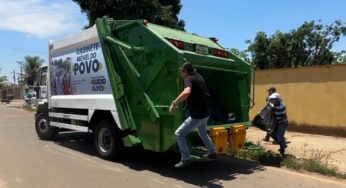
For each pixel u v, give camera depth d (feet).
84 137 42.80
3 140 41.29
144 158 31.40
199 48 28.17
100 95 31.17
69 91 35.63
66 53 35.99
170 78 25.55
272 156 30.91
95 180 24.81
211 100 31.42
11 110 108.99
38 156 32.24
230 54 31.09
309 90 48.01
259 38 85.25
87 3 63.31
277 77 51.55
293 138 43.29
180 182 24.63
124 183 24.18
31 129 52.39
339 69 45.11
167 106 25.72
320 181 25.61
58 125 37.99
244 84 30.66
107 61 29.96
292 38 84.48
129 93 28.50
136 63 27.89
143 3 63.41
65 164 29.30
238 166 29.27
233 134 27.84
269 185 24.44
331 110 45.83
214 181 25.04
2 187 23.15
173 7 71.41
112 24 29.94
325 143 39.81
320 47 84.89
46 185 23.61
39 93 42.42
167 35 27.94
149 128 27.22
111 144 30.09
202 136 24.85
